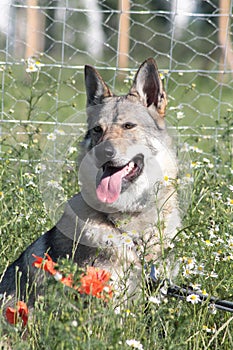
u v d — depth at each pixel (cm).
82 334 659
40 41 2431
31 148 1260
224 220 959
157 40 2686
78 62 2502
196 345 742
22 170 1213
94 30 2523
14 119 1538
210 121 2016
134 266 798
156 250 857
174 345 675
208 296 768
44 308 766
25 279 873
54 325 637
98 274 715
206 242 873
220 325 820
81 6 2455
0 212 1048
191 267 807
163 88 962
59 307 718
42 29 2386
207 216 1002
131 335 703
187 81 2420
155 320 734
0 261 941
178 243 857
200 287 838
